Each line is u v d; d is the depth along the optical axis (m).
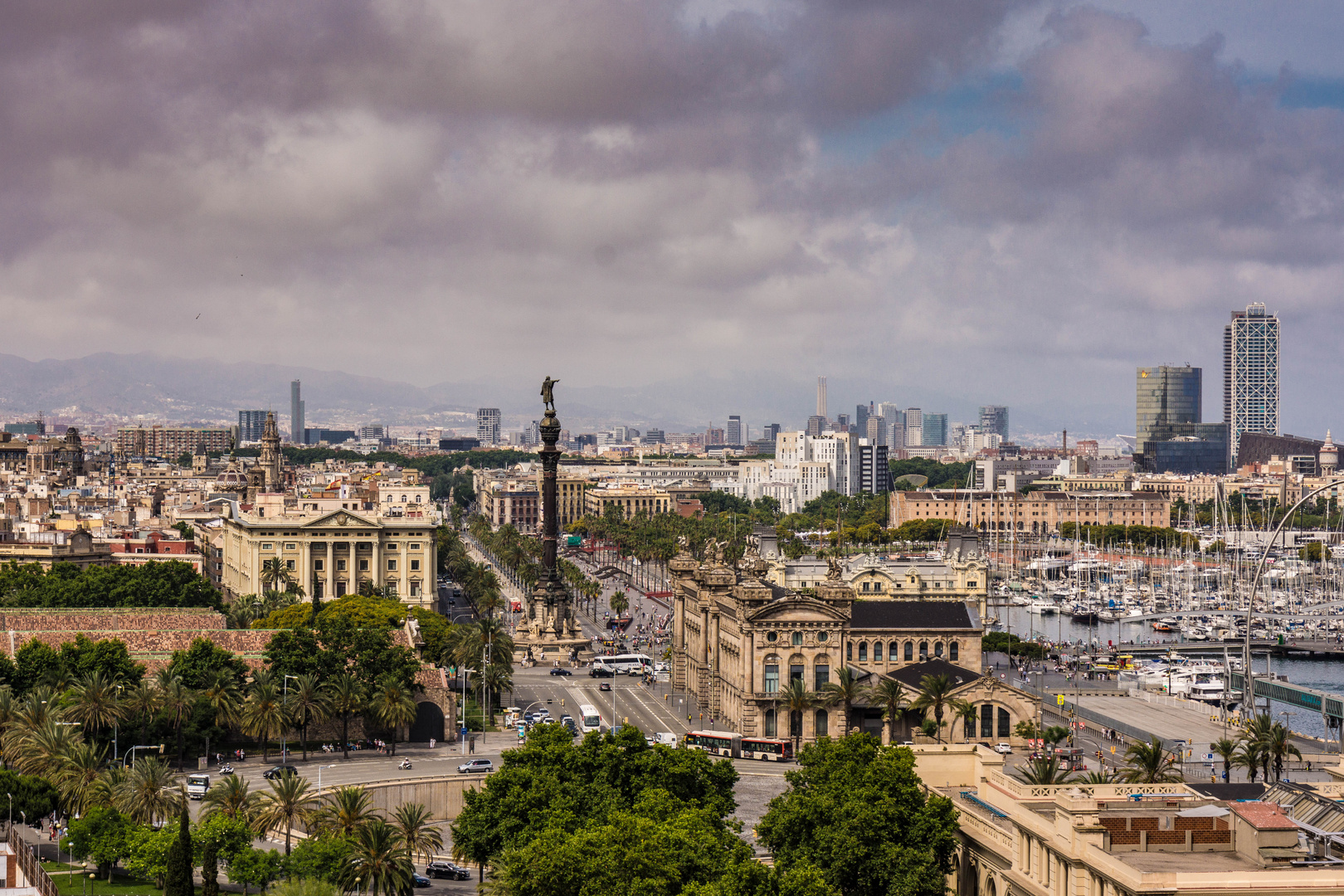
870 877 167.12
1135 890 124.88
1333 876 127.19
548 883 163.62
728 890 151.62
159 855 194.12
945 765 183.38
